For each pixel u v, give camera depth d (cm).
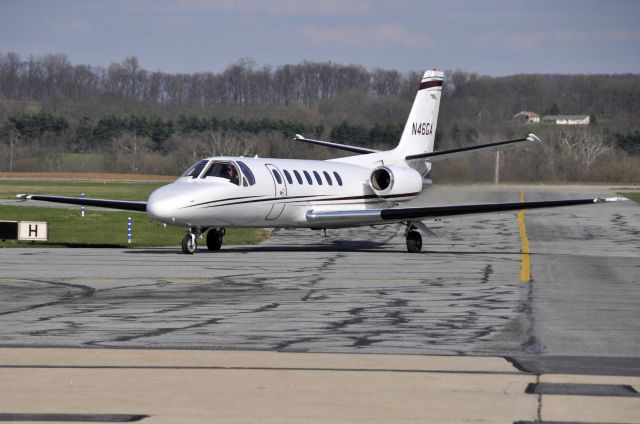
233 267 7038
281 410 2666
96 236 10888
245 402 2755
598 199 8012
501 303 5072
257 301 5100
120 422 2544
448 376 3122
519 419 2577
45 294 5369
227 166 8162
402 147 10194
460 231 12119
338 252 8712
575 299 5269
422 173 10388
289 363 3338
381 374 3150
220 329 4128
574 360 3428
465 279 6319
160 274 6488
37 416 2597
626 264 7581
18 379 3042
